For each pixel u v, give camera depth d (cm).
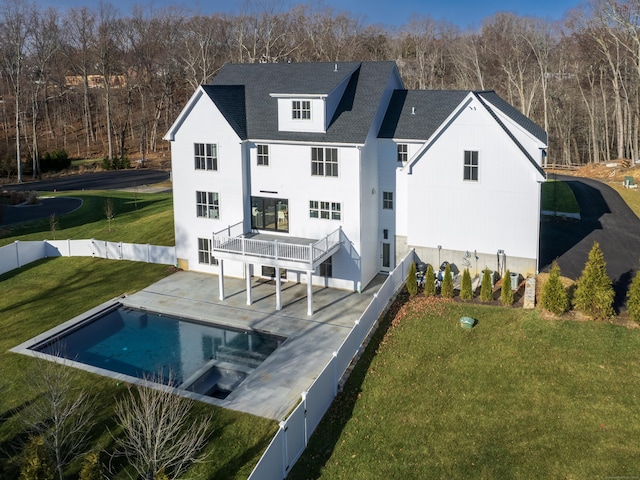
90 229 4528
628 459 1780
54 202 5475
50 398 1959
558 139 7994
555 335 2380
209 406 2161
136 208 5109
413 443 1938
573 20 8162
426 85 8938
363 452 1917
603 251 3175
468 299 2789
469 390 2161
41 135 10081
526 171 2856
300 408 1906
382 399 2162
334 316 2898
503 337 2436
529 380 2166
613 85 7012
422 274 3053
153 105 9881
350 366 2362
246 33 9644
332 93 3164
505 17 9725
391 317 2723
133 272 3625
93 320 3002
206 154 3366
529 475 1764
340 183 3100
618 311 2481
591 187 4712
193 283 3397
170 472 1822
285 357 2517
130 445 1898
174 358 2595
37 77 9406
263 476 1698
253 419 2084
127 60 10050
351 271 3184
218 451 1930
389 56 10156
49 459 1709
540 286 2825
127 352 2662
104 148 9494
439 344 2462
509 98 7606
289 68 3609
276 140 3180
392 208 3309
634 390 2048
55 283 3544
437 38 11012
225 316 2939
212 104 3256
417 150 3172
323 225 3203
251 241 2991
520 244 2950
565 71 8438
